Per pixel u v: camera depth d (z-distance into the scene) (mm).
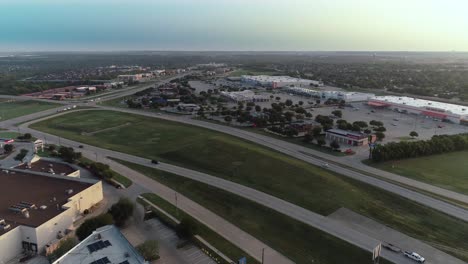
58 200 77812
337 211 82375
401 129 164625
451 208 83750
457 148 130000
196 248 67375
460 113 178625
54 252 61906
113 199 88312
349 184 96938
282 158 115812
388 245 68438
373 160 116125
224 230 74125
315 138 146250
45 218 69375
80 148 132625
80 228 66000
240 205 85312
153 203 85688
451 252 66875
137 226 75188
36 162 106438
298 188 94250
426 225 76812
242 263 57406
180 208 83438
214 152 123750
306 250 67750
